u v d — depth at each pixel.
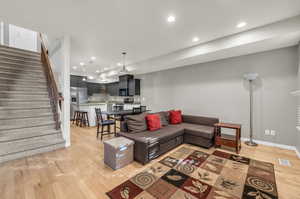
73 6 2.12
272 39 2.67
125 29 2.85
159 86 5.94
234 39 3.02
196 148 3.17
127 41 3.43
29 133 2.99
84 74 7.99
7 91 3.34
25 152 2.63
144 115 3.35
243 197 1.62
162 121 3.71
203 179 1.97
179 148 3.17
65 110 3.18
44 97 3.84
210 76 4.32
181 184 1.86
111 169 2.24
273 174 2.10
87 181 1.92
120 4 2.08
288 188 1.78
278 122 3.22
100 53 4.38
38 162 2.44
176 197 1.62
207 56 3.76
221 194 1.67
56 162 2.46
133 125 3.01
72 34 3.08
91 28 2.81
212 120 3.73
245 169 2.24
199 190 1.74
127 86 6.94
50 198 1.59
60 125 3.34
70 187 1.79
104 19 2.49
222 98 4.09
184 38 3.25
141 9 2.20
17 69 3.93
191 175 2.07
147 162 2.44
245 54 3.60
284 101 3.15
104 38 3.28
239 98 3.78
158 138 2.65
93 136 4.09
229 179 1.97
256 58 3.49
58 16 2.39
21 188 1.76
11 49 4.32
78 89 6.99
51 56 4.66
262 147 3.21
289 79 3.08
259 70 3.45
